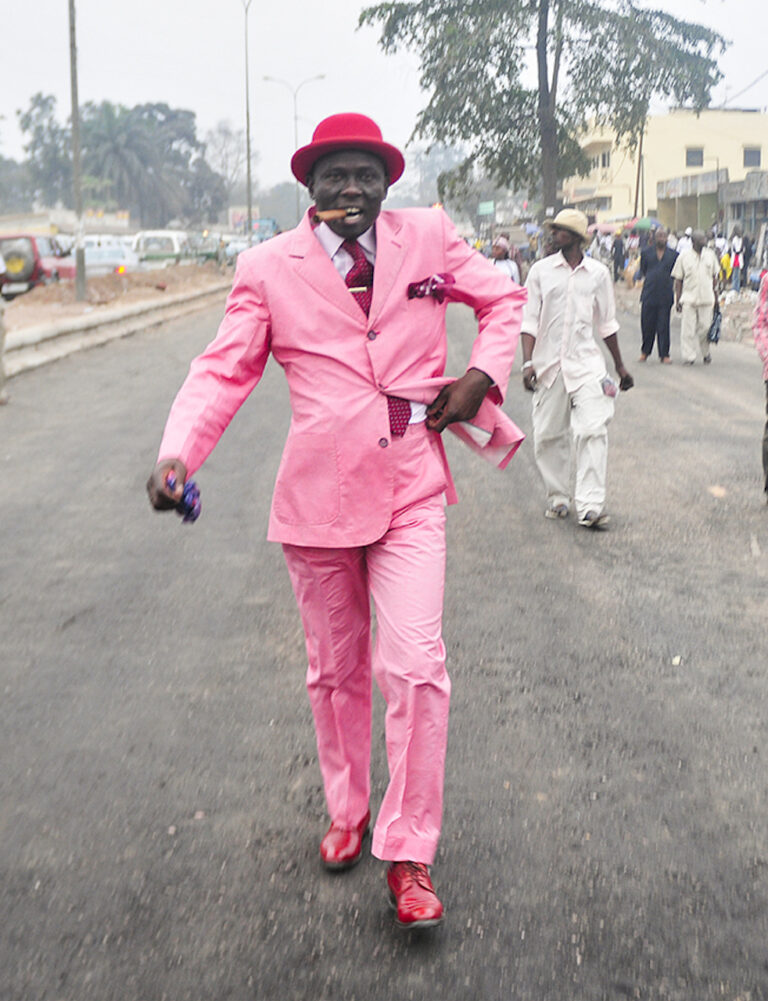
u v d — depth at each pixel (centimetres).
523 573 614
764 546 656
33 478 887
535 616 545
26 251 2789
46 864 335
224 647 512
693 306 1541
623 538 679
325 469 301
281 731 423
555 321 692
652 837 344
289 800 372
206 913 310
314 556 308
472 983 278
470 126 4056
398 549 302
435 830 301
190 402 293
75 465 932
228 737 419
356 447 299
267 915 308
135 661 497
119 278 3216
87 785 383
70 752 409
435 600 299
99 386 1432
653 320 1574
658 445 962
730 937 295
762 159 7188
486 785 378
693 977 279
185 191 12581
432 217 312
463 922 303
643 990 274
